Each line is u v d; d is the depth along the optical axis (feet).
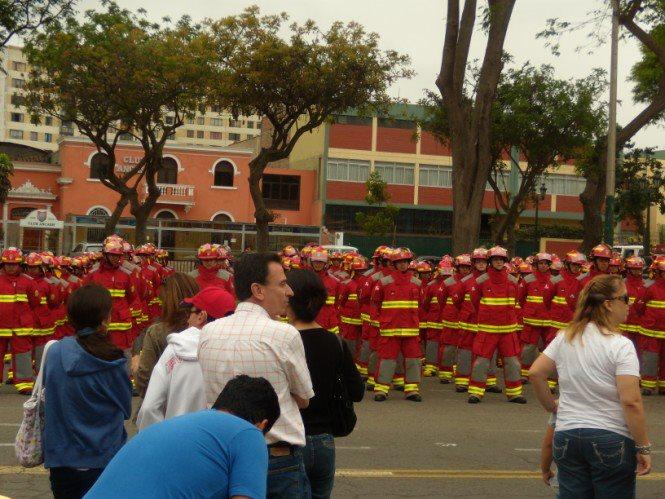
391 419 40.83
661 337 52.08
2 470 28.66
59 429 17.11
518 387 47.52
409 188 198.59
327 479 17.48
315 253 52.60
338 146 195.31
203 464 11.11
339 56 99.71
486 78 73.56
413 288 47.57
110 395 17.31
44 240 140.97
